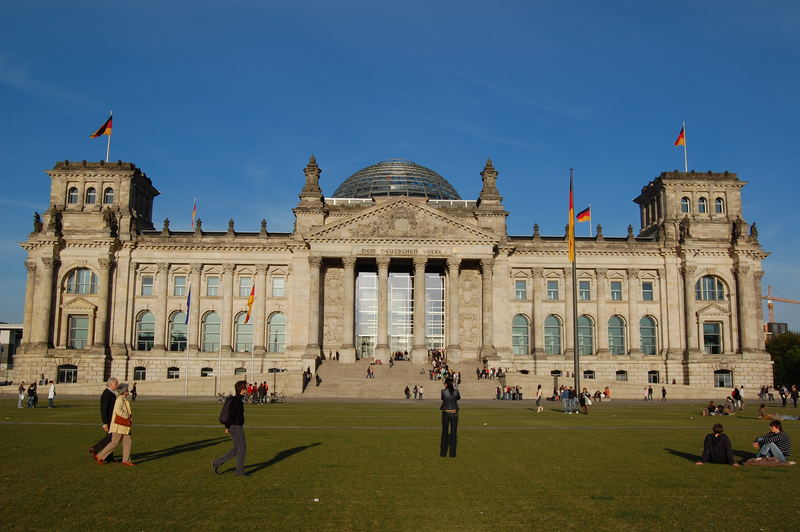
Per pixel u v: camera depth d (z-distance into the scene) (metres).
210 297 139.75
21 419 57.88
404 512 23.33
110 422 32.28
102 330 135.12
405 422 57.66
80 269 138.75
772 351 197.62
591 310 141.00
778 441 33.97
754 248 139.25
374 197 146.88
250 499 24.92
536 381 113.25
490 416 66.69
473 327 140.38
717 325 141.12
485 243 134.38
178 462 32.94
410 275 144.12
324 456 35.53
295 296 136.75
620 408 84.69
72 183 142.62
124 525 21.27
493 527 21.64
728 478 29.72
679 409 82.75
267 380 111.12
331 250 133.50
